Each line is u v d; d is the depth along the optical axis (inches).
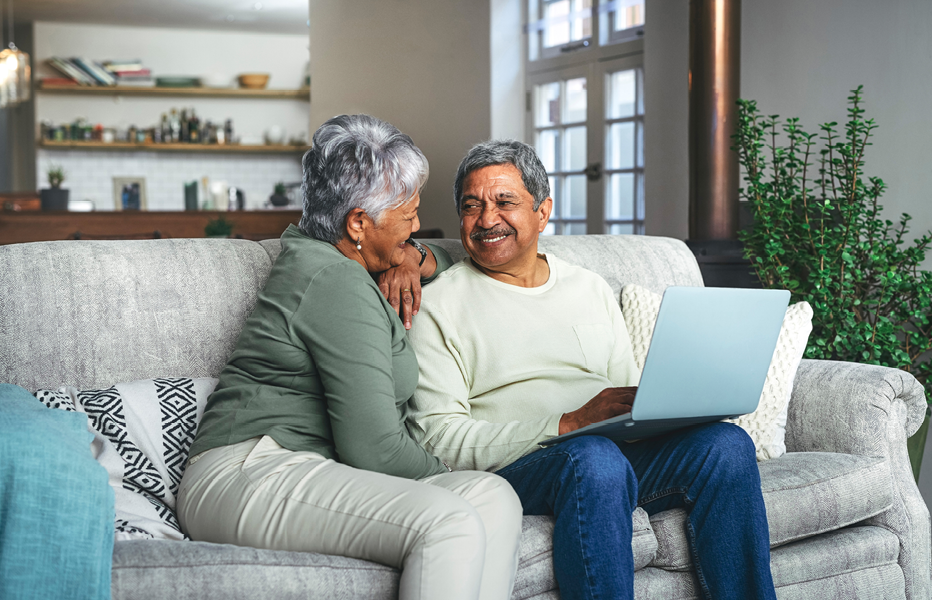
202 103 300.2
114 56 294.8
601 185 175.6
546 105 186.7
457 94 193.9
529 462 58.1
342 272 55.9
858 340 97.7
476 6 187.0
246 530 51.4
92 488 45.1
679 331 53.5
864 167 123.0
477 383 68.1
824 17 128.1
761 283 111.9
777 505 66.0
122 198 293.7
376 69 217.9
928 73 114.5
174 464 59.4
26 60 230.4
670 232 155.6
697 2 121.4
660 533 61.1
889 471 73.4
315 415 56.0
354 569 47.7
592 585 53.3
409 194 60.3
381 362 54.5
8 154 289.7
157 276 66.4
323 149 59.0
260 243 73.9
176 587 43.8
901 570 73.5
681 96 151.6
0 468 43.6
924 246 104.3
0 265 61.5
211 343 67.2
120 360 63.9
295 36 308.0
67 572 42.6
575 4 179.5
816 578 67.8
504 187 68.6
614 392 60.3
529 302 70.7
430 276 71.7
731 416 62.3
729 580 59.0
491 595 49.5
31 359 60.9
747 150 113.8
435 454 62.4
